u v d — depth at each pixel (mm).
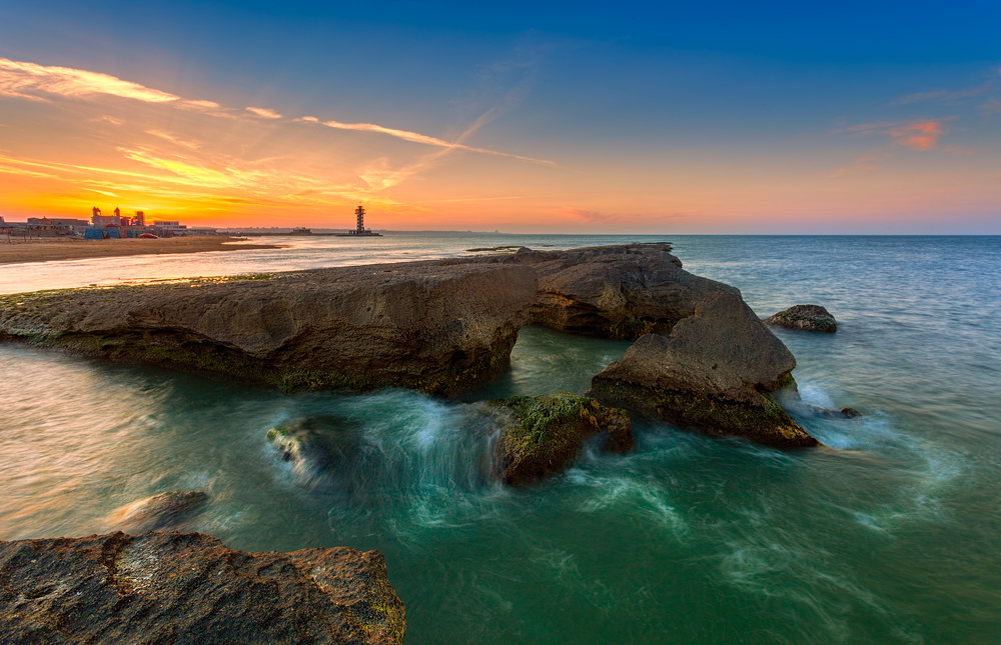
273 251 67812
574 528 6309
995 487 7223
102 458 7832
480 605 5066
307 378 10336
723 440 8742
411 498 6941
